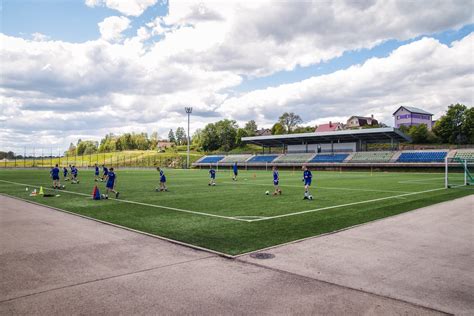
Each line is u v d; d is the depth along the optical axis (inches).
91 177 1660.9
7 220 477.4
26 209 588.7
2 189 995.3
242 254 299.3
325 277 240.8
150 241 350.6
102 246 330.3
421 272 252.4
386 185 1116.5
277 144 3144.7
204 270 256.5
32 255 299.1
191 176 1781.5
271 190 955.3
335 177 1632.6
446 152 2297.0
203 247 325.1
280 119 4997.5
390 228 413.7
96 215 523.2
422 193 847.1
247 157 3233.3
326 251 308.5
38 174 2011.6
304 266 265.3
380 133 2332.7
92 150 5989.2
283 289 218.7
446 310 189.8
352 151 2682.1
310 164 2650.1
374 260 281.4
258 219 482.0
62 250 315.6
